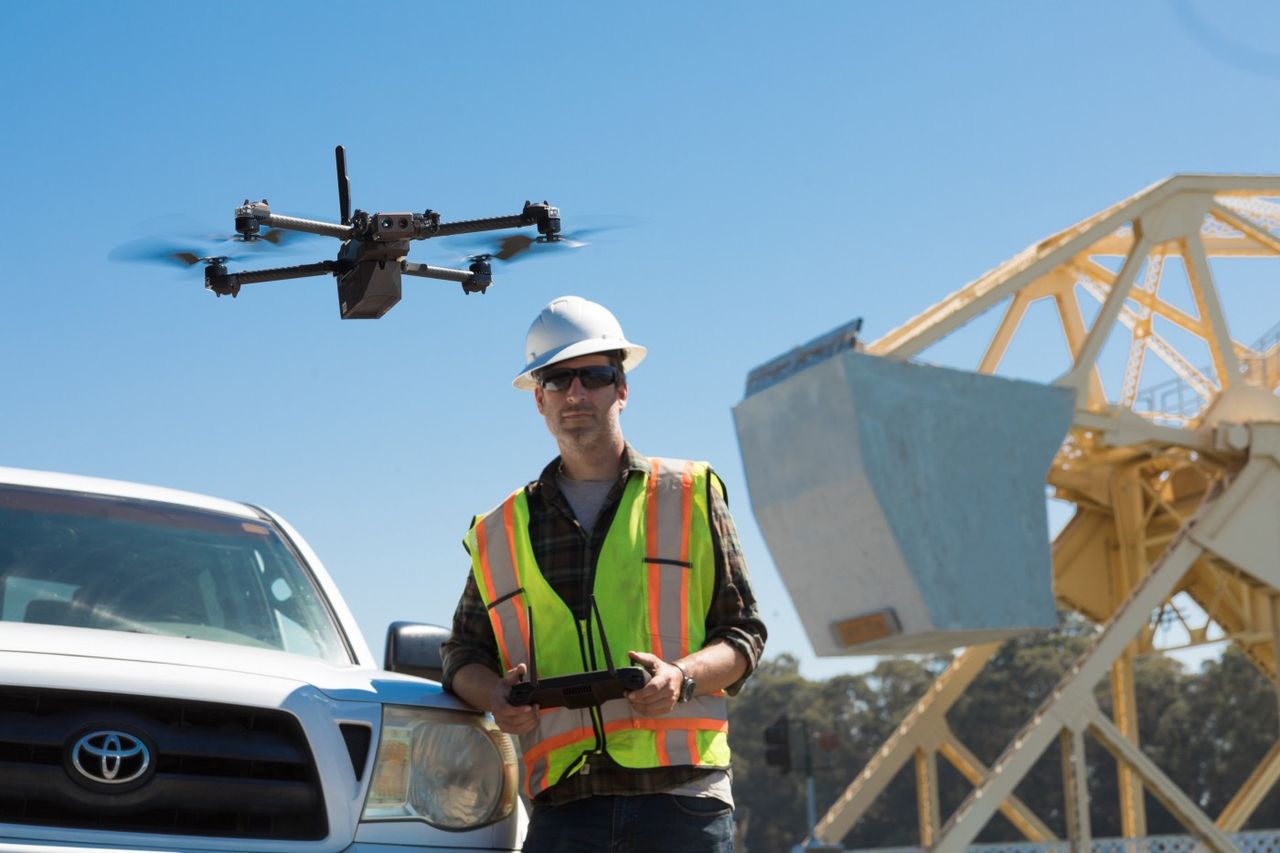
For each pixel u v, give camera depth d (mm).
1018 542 31031
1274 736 86750
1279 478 33281
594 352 4652
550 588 4543
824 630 31812
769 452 31516
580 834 4367
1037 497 31391
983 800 30891
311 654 4758
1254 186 33656
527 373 4750
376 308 4879
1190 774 88562
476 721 4512
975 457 30859
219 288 4848
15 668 3787
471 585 4762
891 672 102062
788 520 31484
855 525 30281
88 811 3795
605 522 4602
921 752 36500
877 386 29984
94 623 4445
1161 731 89312
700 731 4441
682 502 4629
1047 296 34062
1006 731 92375
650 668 4219
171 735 3922
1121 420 32594
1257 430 33125
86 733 3824
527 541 4621
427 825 4285
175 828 3881
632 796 4348
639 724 4379
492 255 5098
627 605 4508
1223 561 33938
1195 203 33375
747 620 4594
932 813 35906
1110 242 35094
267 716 4066
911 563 29781
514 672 4281
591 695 4184
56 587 4512
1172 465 37406
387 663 4824
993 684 94188
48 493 4879
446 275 5062
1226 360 33250
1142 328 33906
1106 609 38531
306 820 4062
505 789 4523
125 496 5027
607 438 4668
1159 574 32531
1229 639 36562
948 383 30719
